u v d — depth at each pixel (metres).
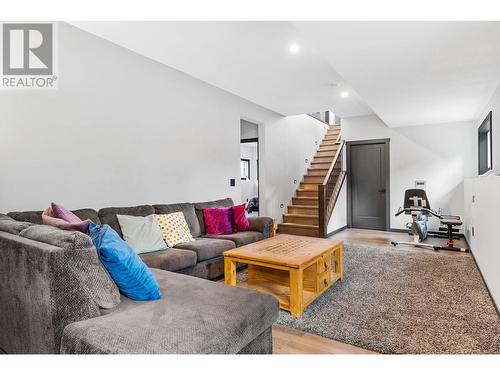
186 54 3.40
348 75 3.42
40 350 1.45
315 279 2.78
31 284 1.48
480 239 3.55
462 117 5.60
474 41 2.58
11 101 2.50
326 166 7.91
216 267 3.30
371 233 6.45
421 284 3.14
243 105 5.38
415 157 6.39
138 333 1.27
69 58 2.87
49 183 2.72
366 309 2.54
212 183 4.64
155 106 3.72
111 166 3.22
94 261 1.48
